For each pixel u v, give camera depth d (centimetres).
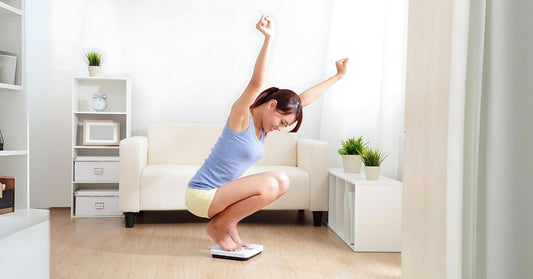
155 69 422
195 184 261
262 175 261
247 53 427
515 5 130
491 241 131
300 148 382
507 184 130
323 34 426
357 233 273
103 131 394
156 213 400
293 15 425
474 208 134
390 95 349
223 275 222
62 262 242
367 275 226
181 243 287
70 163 414
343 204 323
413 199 148
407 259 152
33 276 186
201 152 396
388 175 347
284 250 274
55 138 413
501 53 130
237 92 428
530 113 130
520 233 130
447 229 123
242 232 324
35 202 410
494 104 130
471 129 133
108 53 417
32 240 185
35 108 408
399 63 348
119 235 308
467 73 132
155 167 353
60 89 412
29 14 404
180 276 220
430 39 137
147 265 238
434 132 134
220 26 425
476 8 131
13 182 202
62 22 412
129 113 396
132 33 419
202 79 425
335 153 400
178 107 424
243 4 425
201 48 425
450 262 123
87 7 414
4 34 211
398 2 348
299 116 258
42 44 409
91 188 405
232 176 262
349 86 397
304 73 426
